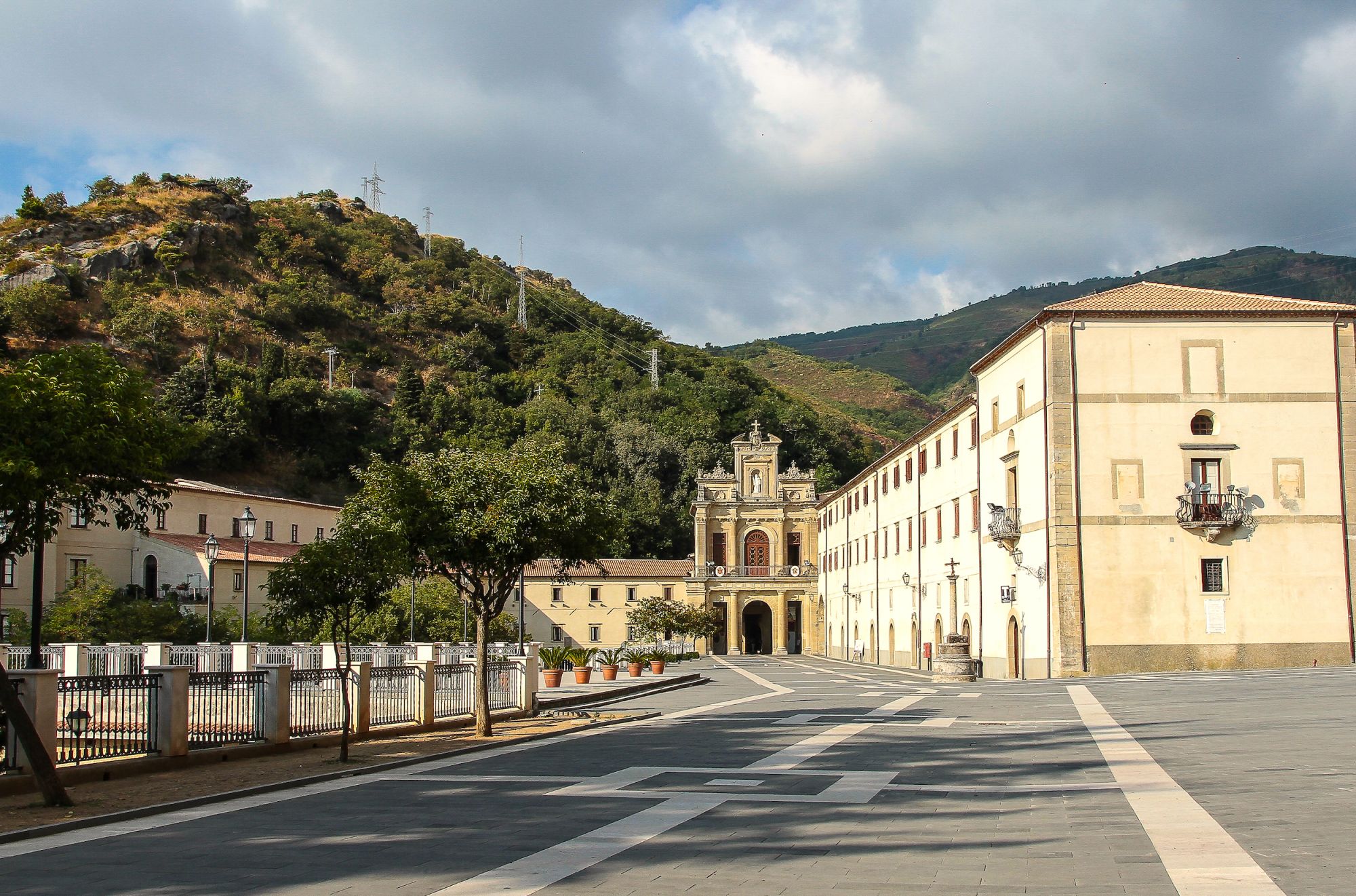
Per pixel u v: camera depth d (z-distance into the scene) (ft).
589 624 364.58
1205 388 147.13
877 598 269.64
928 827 39.19
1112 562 144.36
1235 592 144.25
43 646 143.54
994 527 163.73
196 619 199.93
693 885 30.86
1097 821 39.37
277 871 33.88
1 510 52.54
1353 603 144.36
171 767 61.11
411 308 567.18
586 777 55.88
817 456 485.56
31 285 410.31
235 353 442.09
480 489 90.48
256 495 265.95
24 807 47.55
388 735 81.87
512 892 30.40
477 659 91.86
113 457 54.44
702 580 366.22
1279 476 146.10
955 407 194.49
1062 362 147.33
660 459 450.30
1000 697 107.55
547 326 601.62
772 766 58.34
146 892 31.35
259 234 564.71
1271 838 35.19
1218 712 80.89
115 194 533.96
